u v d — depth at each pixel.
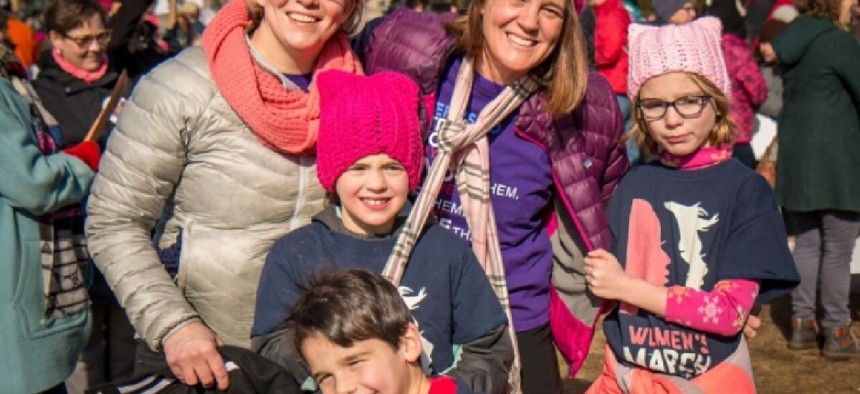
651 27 3.19
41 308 3.45
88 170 3.59
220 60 2.67
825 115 5.75
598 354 6.08
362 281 2.24
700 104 3.01
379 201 2.57
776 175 6.09
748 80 7.00
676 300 2.95
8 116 3.33
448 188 3.05
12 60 3.59
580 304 3.25
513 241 3.15
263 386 2.49
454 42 3.06
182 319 2.55
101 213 2.69
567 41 3.02
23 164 3.32
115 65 5.74
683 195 3.06
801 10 6.06
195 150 2.69
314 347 2.21
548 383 3.24
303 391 2.54
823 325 6.01
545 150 3.12
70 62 5.07
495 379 2.59
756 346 6.24
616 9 7.94
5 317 3.37
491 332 2.63
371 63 3.12
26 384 3.39
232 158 2.69
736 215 2.99
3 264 3.37
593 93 3.20
